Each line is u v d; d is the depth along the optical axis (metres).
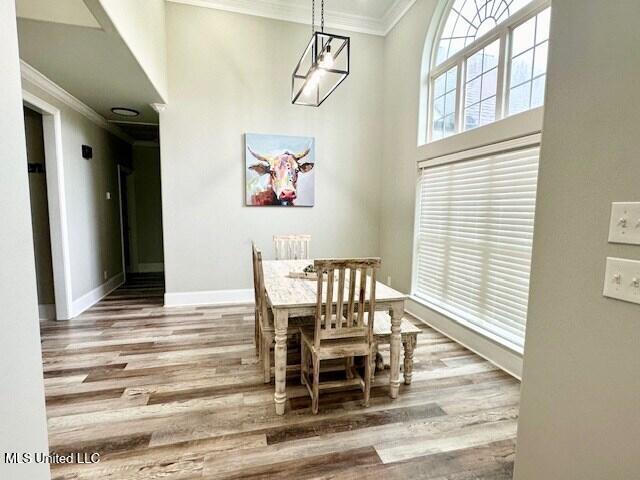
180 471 1.52
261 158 4.12
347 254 4.57
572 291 1.01
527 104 2.44
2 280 0.77
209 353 2.76
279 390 1.95
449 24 3.33
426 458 1.64
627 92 0.85
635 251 0.84
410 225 3.87
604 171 0.91
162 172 3.90
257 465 1.57
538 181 1.12
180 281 4.07
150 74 3.09
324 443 1.72
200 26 3.84
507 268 2.59
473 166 2.93
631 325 0.86
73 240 3.73
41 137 3.46
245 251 4.22
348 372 2.34
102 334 3.15
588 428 0.98
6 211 0.78
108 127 4.86
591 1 0.94
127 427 1.82
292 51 4.12
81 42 2.36
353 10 4.07
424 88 3.62
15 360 0.81
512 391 2.23
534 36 2.38
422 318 3.61
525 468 1.20
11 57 0.79
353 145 4.45
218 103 3.97
